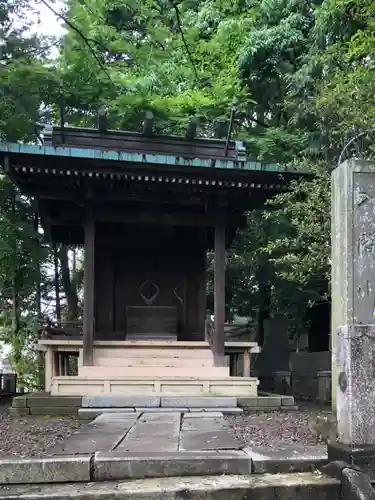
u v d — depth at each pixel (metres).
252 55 16.56
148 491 4.70
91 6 14.31
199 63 18.28
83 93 16.28
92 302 12.42
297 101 14.37
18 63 14.66
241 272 21.91
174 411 10.05
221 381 11.51
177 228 15.73
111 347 12.90
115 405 10.41
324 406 12.25
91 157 11.25
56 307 21.73
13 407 10.47
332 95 9.50
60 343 12.59
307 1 16.44
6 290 17.73
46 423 9.09
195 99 16.39
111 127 16.78
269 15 17.09
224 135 17.50
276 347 19.83
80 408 10.40
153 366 12.25
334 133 9.95
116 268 15.47
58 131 12.94
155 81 17.02
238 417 9.67
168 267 15.64
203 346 13.23
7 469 5.04
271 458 5.38
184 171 11.89
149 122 13.20
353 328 5.41
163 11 15.05
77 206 13.10
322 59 11.60
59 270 23.17
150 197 13.06
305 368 17.73
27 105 15.09
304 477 5.14
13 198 16.52
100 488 4.82
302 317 20.30
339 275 5.77
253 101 17.12
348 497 4.75
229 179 12.19
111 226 15.30
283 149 16.28
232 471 5.27
